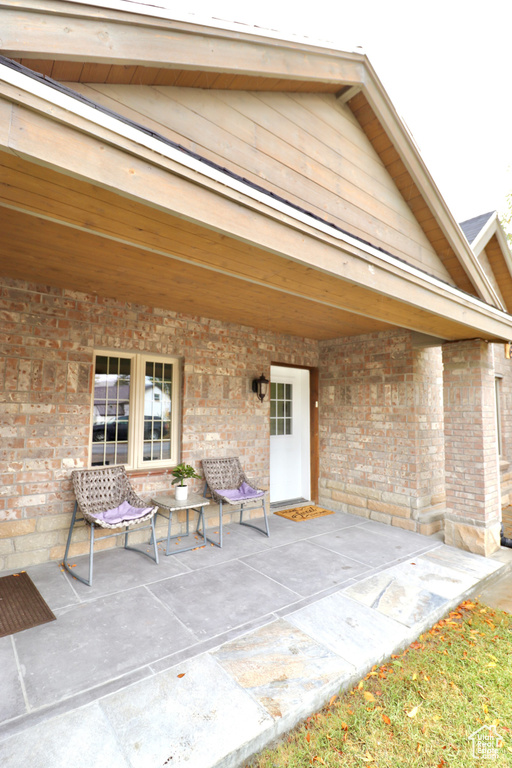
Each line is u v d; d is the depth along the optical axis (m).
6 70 1.19
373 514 5.30
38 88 1.25
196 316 4.69
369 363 5.52
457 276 4.39
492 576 3.61
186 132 2.31
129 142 1.47
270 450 5.98
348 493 5.66
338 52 2.89
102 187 1.44
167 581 3.27
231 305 4.19
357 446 5.59
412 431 4.99
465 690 2.18
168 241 1.95
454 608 3.06
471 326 3.71
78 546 3.74
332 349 6.03
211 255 2.12
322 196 3.10
